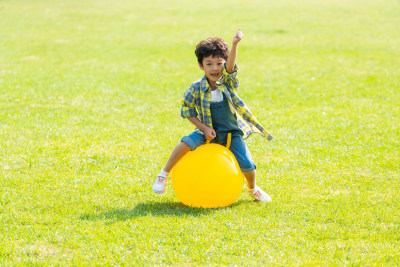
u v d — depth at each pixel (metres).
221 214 5.25
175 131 8.35
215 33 19.17
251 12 24.89
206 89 5.40
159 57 14.98
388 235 4.79
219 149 5.38
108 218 5.16
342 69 13.22
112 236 4.73
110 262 4.29
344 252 4.44
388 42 17.30
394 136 8.01
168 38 18.22
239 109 5.48
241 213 5.31
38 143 7.65
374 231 4.89
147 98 10.54
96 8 26.77
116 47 16.45
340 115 9.22
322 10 25.48
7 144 7.55
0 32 18.97
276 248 4.53
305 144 7.72
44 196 5.77
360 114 9.23
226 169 5.29
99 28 20.44
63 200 5.67
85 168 6.73
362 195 5.84
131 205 5.57
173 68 13.56
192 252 4.43
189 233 4.80
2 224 5.03
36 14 24.23
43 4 28.22
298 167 6.83
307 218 5.19
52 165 6.83
